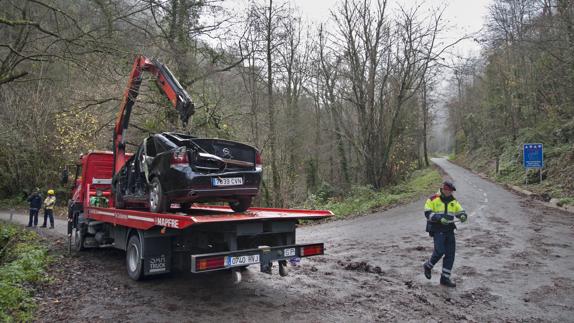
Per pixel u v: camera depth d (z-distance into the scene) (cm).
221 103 1970
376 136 2680
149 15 1425
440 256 717
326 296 636
